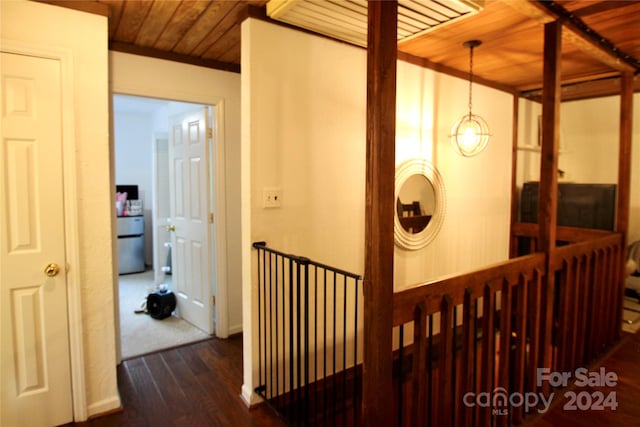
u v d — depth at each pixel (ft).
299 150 7.66
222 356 9.52
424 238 10.16
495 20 7.47
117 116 18.95
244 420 7.00
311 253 7.99
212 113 10.24
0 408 6.35
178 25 7.64
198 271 11.15
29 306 6.47
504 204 12.80
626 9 6.98
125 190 19.20
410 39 8.01
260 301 7.38
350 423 8.28
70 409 6.88
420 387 5.42
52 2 6.33
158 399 7.64
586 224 12.14
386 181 4.68
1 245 6.21
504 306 6.71
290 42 7.36
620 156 10.32
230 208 10.48
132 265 18.45
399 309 5.08
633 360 9.30
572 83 12.52
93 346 7.02
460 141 10.46
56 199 6.58
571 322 8.42
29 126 6.31
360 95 8.52
